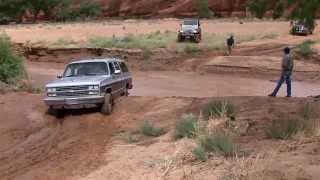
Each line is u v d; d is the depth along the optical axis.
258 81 35.16
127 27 81.31
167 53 46.28
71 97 16.89
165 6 116.38
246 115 14.88
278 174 9.00
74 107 17.03
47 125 16.80
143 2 118.25
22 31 74.19
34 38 60.81
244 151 10.78
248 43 51.56
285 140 11.72
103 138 14.62
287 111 15.06
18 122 17.03
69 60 48.75
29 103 19.58
